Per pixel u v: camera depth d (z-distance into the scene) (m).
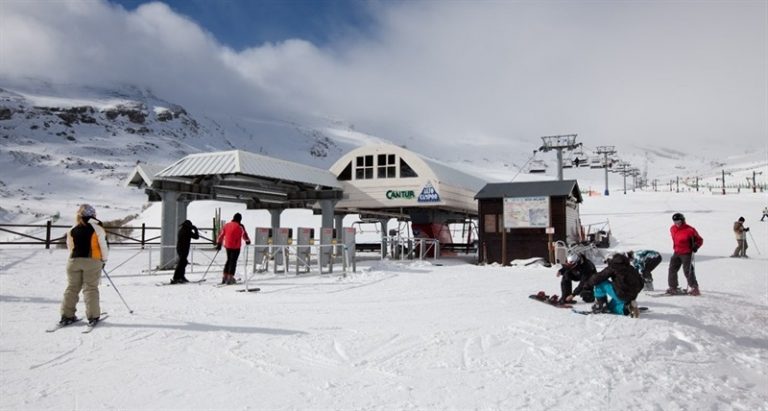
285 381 4.98
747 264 18.20
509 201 19.92
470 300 10.09
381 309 9.01
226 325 7.38
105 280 13.24
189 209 45.12
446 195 20.53
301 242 15.26
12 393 4.57
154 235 33.75
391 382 4.98
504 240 19.58
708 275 15.30
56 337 6.54
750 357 6.64
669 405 4.64
